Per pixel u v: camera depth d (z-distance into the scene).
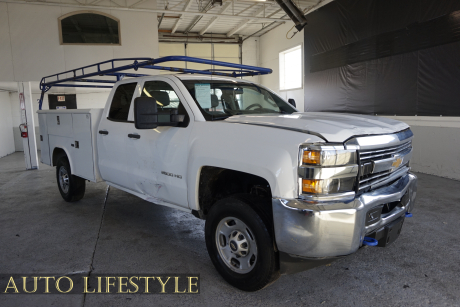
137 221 4.20
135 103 2.66
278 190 2.12
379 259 3.04
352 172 2.12
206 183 2.80
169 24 14.37
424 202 4.73
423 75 6.77
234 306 2.34
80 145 4.30
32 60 9.84
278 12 12.65
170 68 4.06
